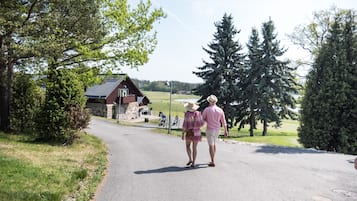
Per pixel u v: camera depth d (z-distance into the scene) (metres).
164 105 83.81
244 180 7.29
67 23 15.31
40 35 14.06
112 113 53.94
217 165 9.08
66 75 14.16
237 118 40.84
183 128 8.82
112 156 11.05
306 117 18.55
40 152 10.75
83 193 6.11
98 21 17.17
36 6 14.23
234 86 39.03
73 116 13.87
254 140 28.19
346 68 17.52
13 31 13.29
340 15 18.70
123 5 19.64
